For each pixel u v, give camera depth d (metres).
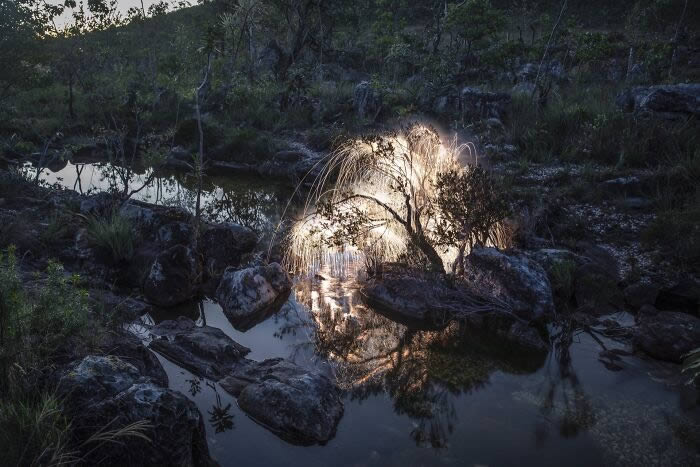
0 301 3.64
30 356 3.64
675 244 6.88
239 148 13.41
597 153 10.57
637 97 12.23
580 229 7.68
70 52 21.30
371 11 33.03
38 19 18.31
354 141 8.86
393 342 5.39
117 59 24.66
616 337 5.45
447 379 4.75
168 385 4.48
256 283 6.02
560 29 21.42
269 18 24.38
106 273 6.58
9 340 3.58
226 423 4.04
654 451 3.78
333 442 3.88
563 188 9.15
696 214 7.11
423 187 6.85
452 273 6.34
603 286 5.95
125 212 7.93
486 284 5.95
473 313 5.85
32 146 13.68
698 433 3.97
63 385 3.36
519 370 4.89
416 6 35.88
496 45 19.72
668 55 19.45
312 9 25.25
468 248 6.77
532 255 6.73
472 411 4.27
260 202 10.34
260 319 5.82
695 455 3.73
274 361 4.84
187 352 4.92
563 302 6.04
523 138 11.84
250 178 12.34
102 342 4.31
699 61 20.06
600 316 5.82
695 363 4.42
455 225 6.30
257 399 4.16
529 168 10.39
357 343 5.36
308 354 5.13
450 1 26.47
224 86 18.11
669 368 4.88
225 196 10.80
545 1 33.47
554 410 4.28
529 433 4.00
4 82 14.31
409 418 4.19
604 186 8.91
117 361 3.75
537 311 5.62
